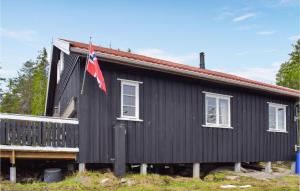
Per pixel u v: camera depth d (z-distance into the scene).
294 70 32.69
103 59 12.96
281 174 17.50
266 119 18.92
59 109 19.48
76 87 13.38
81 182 11.60
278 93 18.81
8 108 45.94
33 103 40.31
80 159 12.56
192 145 15.59
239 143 17.44
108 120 13.34
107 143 13.23
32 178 12.23
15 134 11.56
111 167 13.93
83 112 12.83
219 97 16.84
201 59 21.53
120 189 11.29
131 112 14.05
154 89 14.66
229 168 17.58
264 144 18.59
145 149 14.10
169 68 14.31
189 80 15.81
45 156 12.01
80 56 12.91
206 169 17.23
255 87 17.38
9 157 11.59
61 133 12.32
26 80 49.25
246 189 12.40
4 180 11.64
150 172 15.76
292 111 20.55
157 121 14.59
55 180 11.88
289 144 20.02
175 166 17.08
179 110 15.33
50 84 21.53
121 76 13.84
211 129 16.38
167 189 11.67
